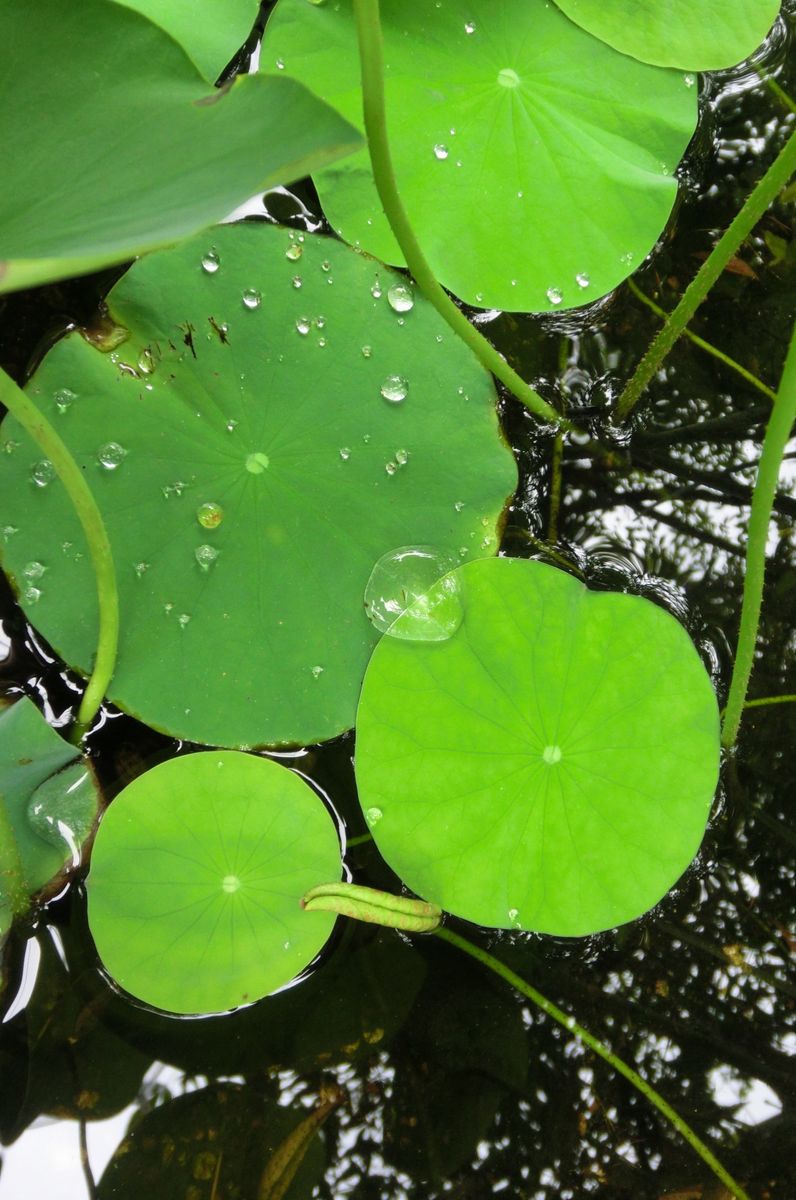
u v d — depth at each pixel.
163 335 1.65
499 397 1.74
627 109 1.72
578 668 1.63
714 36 1.74
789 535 1.74
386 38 1.71
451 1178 1.61
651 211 1.72
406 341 1.67
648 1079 1.64
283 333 1.66
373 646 1.64
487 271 1.70
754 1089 1.64
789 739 1.71
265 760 1.63
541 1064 1.64
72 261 1.44
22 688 1.65
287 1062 1.62
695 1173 1.62
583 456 1.75
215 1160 1.60
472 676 1.63
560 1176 1.62
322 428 1.65
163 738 1.66
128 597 1.63
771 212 1.79
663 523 1.74
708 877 1.68
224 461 1.64
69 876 1.62
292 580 1.64
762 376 1.77
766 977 1.67
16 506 1.63
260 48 1.70
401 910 1.62
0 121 1.55
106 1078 1.61
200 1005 1.60
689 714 1.63
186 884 1.61
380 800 1.62
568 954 1.66
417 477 1.66
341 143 1.46
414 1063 1.63
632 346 1.76
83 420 1.63
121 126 1.54
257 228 1.66
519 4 1.72
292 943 1.61
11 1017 1.61
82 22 1.56
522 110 1.71
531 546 1.72
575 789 1.62
